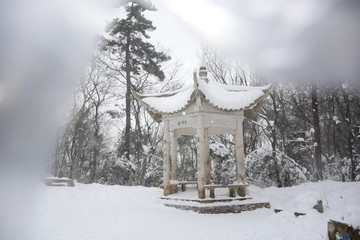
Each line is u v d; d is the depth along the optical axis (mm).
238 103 10656
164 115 11664
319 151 17656
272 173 18031
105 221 7309
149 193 12125
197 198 9992
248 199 10367
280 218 7371
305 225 6316
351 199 7773
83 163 24062
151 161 24047
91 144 23094
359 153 20547
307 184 12164
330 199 8289
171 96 11953
